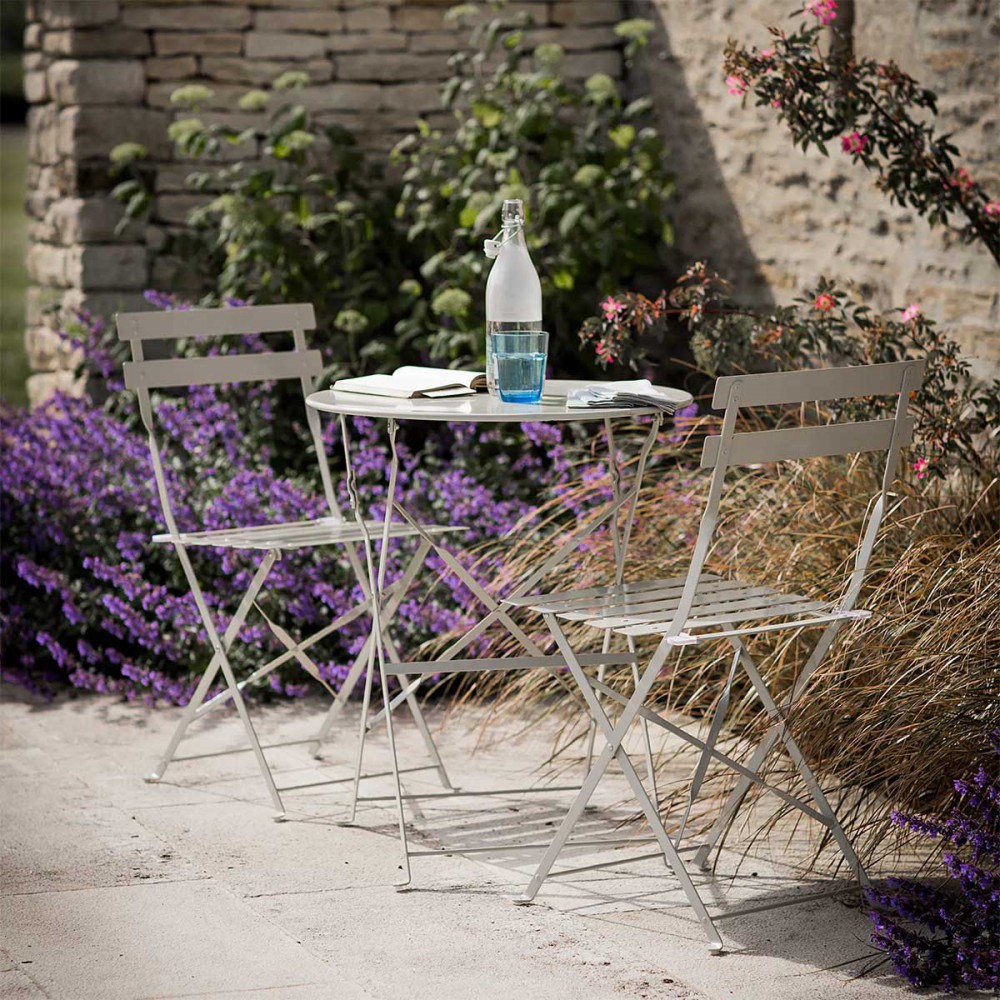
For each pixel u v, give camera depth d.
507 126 9.13
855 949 4.55
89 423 8.10
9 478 7.80
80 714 6.97
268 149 9.39
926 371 6.22
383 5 9.61
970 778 4.95
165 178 9.38
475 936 4.62
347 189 9.37
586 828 5.56
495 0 9.34
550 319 9.20
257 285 9.03
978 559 5.42
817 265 8.30
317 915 4.77
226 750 6.47
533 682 6.26
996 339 7.07
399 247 9.42
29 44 10.17
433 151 9.28
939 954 4.36
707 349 6.96
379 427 8.77
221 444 8.47
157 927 4.65
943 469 6.22
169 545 7.67
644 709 4.86
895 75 6.75
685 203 9.45
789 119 6.81
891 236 7.73
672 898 4.94
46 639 7.15
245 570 7.39
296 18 9.49
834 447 4.70
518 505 7.91
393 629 7.27
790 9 8.34
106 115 9.24
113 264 9.27
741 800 5.07
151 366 6.14
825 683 5.30
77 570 7.86
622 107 10.00
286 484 7.65
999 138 6.98
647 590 5.25
